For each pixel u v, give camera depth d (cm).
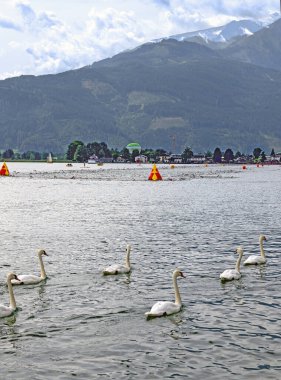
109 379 1942
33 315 2606
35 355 2142
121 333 2373
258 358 2114
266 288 3105
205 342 2275
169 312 2612
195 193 10812
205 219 6297
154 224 5809
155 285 3161
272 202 8738
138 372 1998
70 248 4309
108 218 6362
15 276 2698
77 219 6241
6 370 2008
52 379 1939
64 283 3197
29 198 9356
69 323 2498
